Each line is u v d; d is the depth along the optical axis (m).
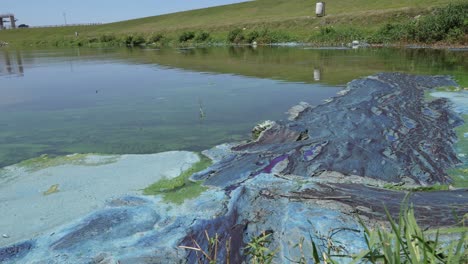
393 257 1.53
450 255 1.48
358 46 18.86
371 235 1.66
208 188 3.52
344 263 2.13
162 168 4.02
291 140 4.53
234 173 3.76
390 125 4.89
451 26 16.77
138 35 33.91
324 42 21.20
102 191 3.54
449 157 3.94
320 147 4.25
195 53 19.16
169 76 10.75
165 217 3.05
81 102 7.56
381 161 3.86
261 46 22.33
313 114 5.54
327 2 34.38
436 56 13.06
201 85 9.00
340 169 3.72
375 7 27.69
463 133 4.61
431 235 2.24
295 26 25.89
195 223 2.92
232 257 2.48
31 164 4.27
